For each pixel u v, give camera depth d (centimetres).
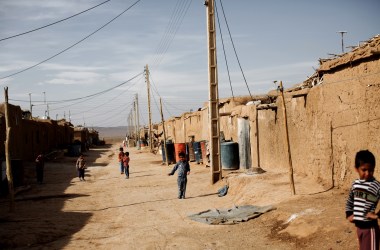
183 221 1019
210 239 823
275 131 1522
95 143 9881
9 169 1252
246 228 880
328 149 1077
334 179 1049
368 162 419
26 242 872
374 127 849
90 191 1736
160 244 812
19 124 2947
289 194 1083
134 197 1491
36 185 2019
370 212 416
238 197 1255
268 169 1588
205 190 1530
